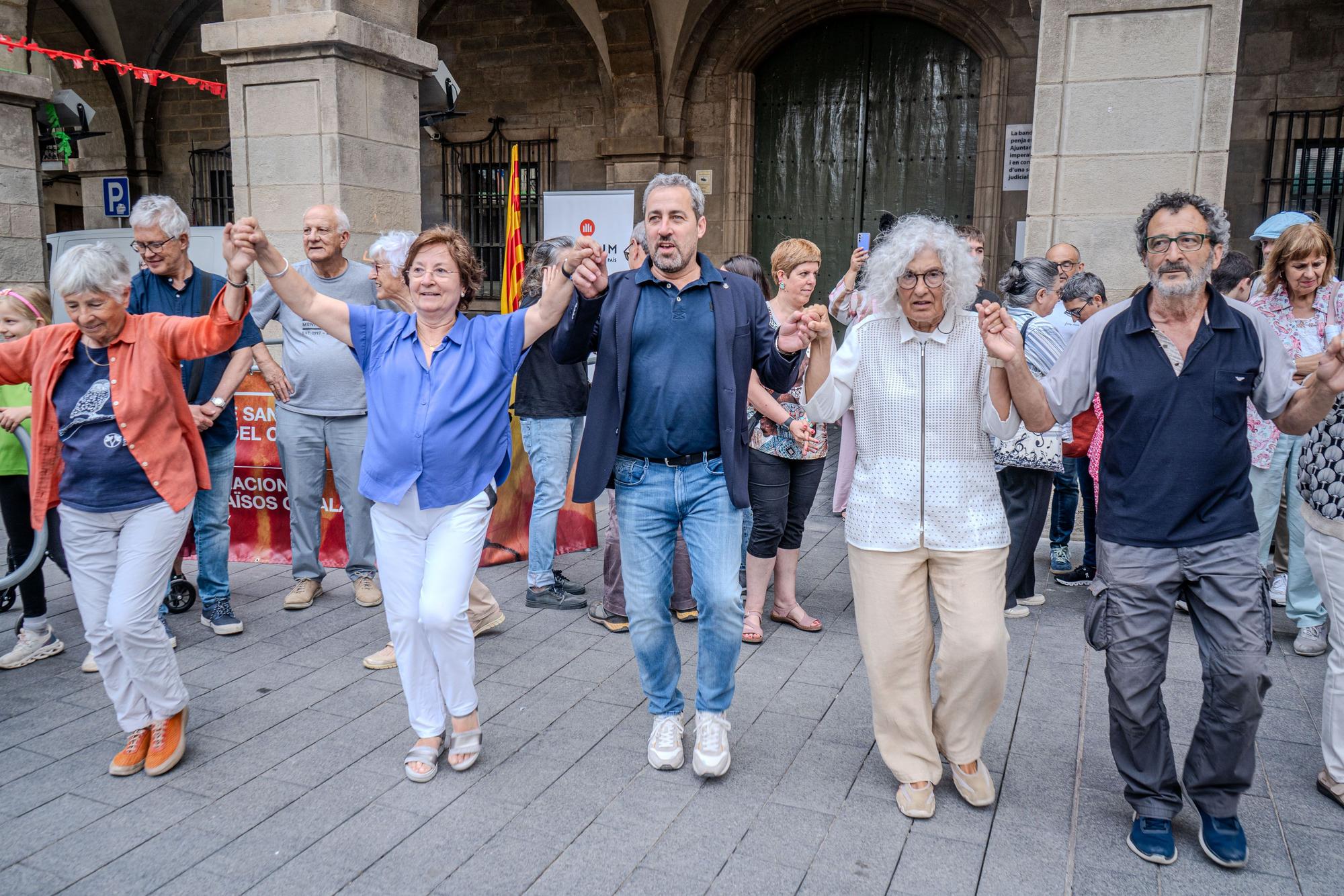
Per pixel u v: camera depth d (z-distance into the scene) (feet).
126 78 45.32
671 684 11.16
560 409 16.29
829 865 9.23
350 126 22.20
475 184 42.73
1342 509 10.14
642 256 14.58
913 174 37.27
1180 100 19.85
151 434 10.87
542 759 11.31
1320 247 14.76
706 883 8.94
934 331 9.79
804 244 14.29
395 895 8.77
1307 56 30.99
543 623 15.93
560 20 40.01
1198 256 8.84
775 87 38.75
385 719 12.39
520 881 8.98
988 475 9.91
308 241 15.28
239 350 15.12
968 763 10.21
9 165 26.76
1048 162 20.86
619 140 38.86
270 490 19.06
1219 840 9.27
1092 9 20.11
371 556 16.62
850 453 21.40
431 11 42.01
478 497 10.72
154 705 10.89
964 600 9.73
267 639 15.15
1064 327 16.02
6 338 13.33
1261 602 9.02
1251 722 9.00
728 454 10.21
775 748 11.59
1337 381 8.64
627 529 10.73
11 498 14.16
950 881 8.98
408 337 10.65
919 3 35.17
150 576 10.75
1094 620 9.55
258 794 10.53
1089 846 9.58
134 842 9.61
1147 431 9.21
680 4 36.94
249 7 22.24
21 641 14.28
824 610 16.63
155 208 14.10
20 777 10.89
